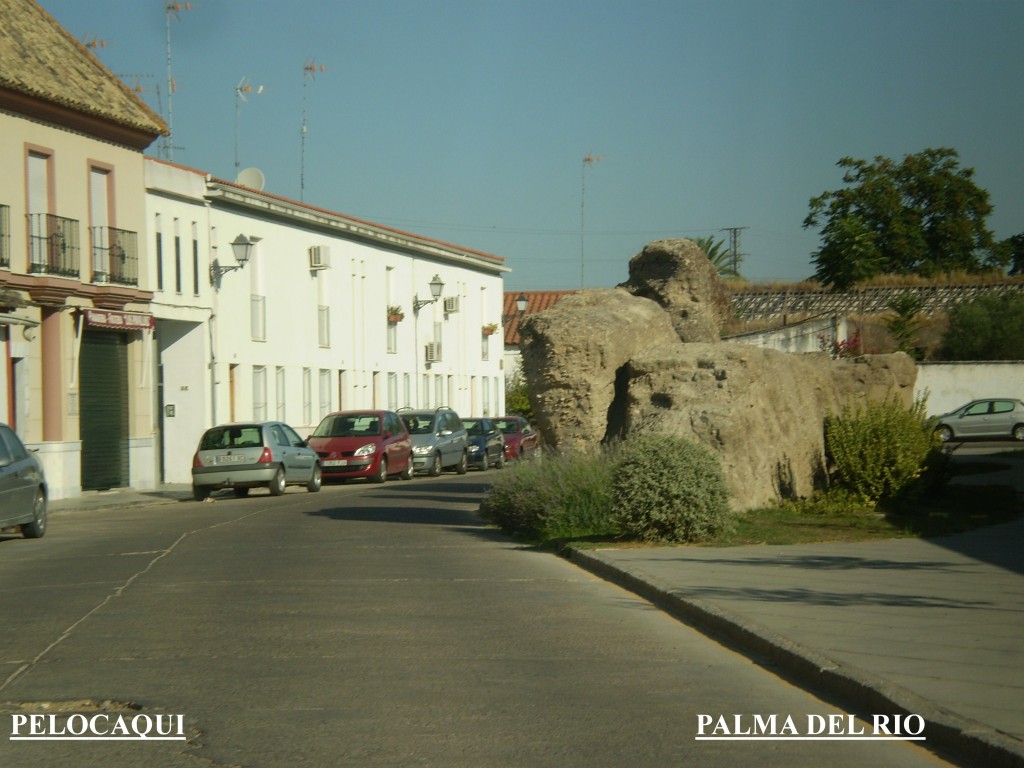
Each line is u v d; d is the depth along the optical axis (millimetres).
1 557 16656
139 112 33656
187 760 6203
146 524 22047
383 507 25188
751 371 18781
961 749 6066
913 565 12445
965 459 32438
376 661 8578
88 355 31781
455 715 7047
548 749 6344
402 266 54531
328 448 36062
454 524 20609
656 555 13594
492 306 66125
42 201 29672
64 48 32812
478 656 8742
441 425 42156
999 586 10938
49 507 27047
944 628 8859
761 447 18656
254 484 30219
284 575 13531
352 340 49469
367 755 6238
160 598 11812
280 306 43469
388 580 12992
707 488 14609
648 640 9336
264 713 7109
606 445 18141
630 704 7309
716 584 11219
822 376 22641
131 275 32812
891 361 24250
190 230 37250
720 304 23312
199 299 37656
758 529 15875
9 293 27297
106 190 32312
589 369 18641
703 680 7945
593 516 16688
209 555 15867
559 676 8078
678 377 18594
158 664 8516
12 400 28453
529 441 49125
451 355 60250
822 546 14219
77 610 11125
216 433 30766
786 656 8164
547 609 10859
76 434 30375
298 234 44938
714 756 6234
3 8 31453
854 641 8398
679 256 22078
